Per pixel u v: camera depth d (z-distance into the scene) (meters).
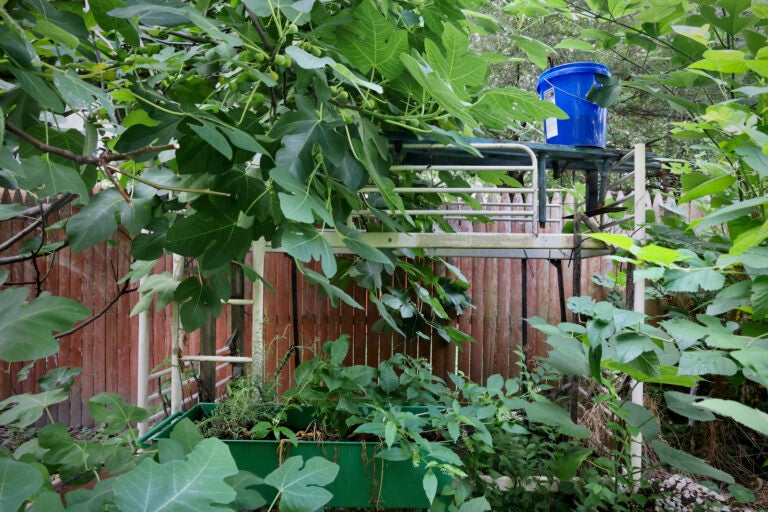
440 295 3.90
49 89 0.87
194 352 3.49
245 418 2.24
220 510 0.83
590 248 2.37
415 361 2.56
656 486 2.26
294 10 1.14
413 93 1.44
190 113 1.08
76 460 1.33
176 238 1.36
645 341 1.56
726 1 1.88
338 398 2.29
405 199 2.65
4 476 0.74
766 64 1.19
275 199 1.42
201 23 1.05
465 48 1.19
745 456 2.98
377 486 1.93
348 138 1.35
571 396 2.48
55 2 1.15
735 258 1.23
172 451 1.07
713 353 1.36
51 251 1.88
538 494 2.09
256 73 1.17
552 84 2.47
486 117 1.45
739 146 1.41
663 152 6.13
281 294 4.30
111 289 4.43
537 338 4.46
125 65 1.18
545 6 2.62
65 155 0.88
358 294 4.40
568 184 6.00
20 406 1.58
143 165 1.71
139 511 0.79
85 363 4.43
